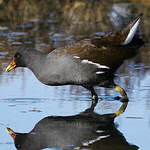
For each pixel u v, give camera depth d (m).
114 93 13.27
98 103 12.23
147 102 12.18
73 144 9.16
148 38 19.59
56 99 12.44
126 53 12.13
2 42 18.83
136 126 10.18
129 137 9.47
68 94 12.99
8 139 9.49
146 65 16.22
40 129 10.06
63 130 10.01
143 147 8.91
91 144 9.16
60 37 19.67
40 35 20.12
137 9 23.30
